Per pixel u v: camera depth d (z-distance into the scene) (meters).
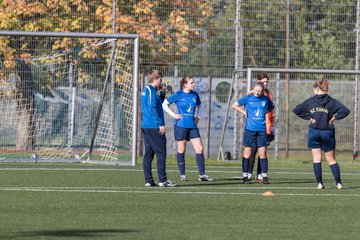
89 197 41.84
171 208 37.81
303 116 49.22
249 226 32.69
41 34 66.94
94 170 61.41
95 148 72.06
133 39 69.00
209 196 43.34
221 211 37.09
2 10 77.69
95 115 72.88
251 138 52.84
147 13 78.50
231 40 80.25
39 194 42.88
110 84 73.19
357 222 34.50
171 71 79.31
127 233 30.34
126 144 73.06
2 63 72.38
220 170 66.12
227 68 80.31
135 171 61.16
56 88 72.94
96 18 77.62
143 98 48.50
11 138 71.88
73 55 74.12
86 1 77.62
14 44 75.44
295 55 81.00
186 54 79.62
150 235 29.92
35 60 72.88
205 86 80.12
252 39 80.56
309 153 81.69
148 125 48.59
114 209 37.12
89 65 73.88
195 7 79.69
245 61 80.62
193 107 54.09
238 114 80.19
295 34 81.00
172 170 64.88
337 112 48.91
